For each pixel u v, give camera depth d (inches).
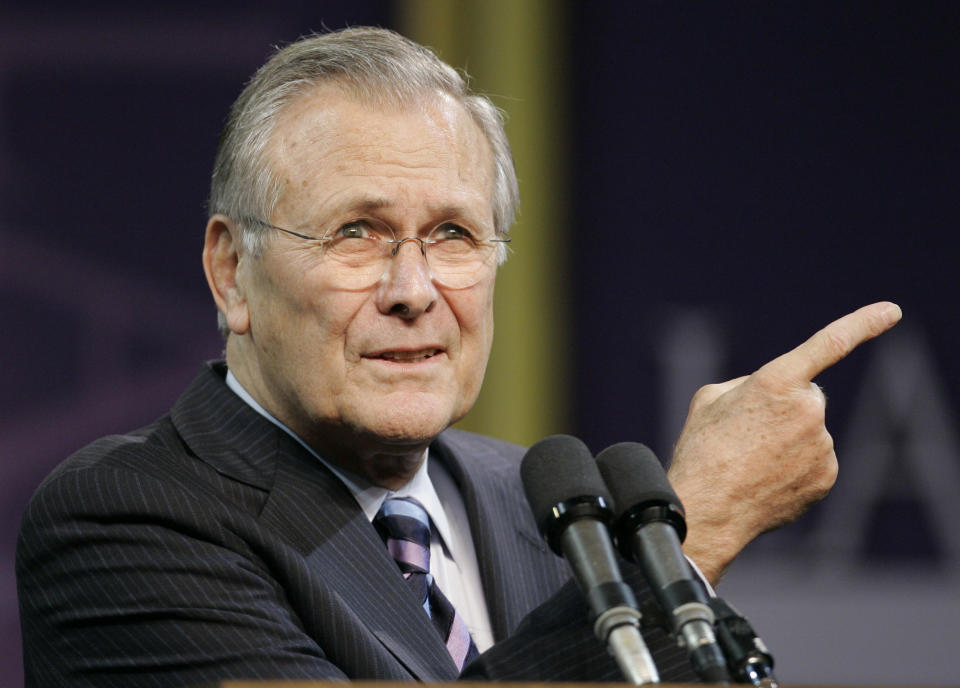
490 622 263.9
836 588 621.6
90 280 581.9
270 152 245.4
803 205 658.2
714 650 165.6
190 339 585.3
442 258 246.8
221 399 263.1
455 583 266.5
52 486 245.8
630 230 661.9
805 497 237.3
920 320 648.4
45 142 582.2
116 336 582.6
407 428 240.4
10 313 576.4
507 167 265.1
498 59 653.9
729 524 233.1
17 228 578.6
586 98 665.0
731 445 236.2
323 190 240.5
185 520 235.0
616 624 171.2
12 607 567.5
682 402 653.3
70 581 237.6
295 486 249.4
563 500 185.5
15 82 581.6
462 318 247.1
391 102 244.8
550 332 658.2
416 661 238.8
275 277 244.7
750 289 658.8
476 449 303.9
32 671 252.1
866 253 654.5
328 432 248.5
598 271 661.9
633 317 660.7
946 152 653.9
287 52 256.4
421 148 243.6
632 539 186.2
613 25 664.4
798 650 613.3
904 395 642.2
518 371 653.9
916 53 657.0
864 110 658.2
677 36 665.0
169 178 589.3
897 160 656.4
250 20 599.5
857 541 628.7
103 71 587.8
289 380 245.9
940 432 639.1
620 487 190.9
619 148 663.1
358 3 627.5
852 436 639.1
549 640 209.0
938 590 618.8
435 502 272.2
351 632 233.3
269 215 244.7
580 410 658.2
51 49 584.4
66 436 576.4
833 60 659.4
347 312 239.3
